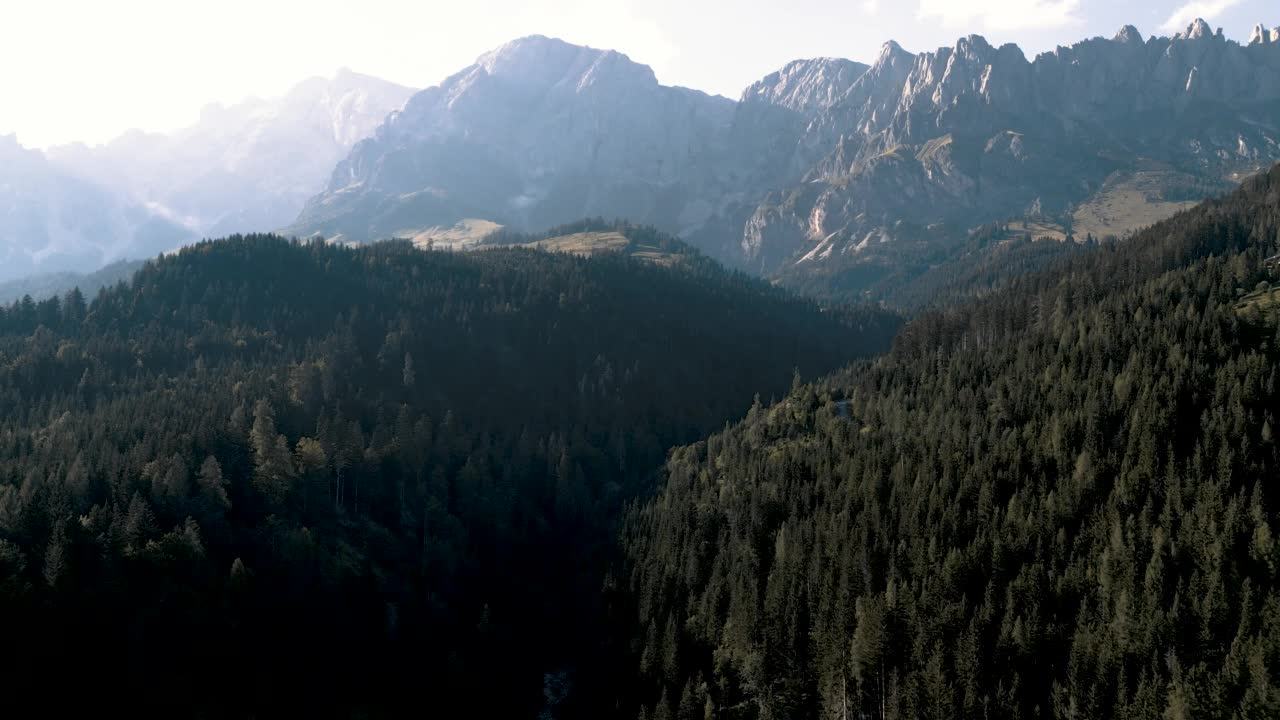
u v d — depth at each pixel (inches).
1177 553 5364.2
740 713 5841.5
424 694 7096.5
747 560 6909.5
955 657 5231.3
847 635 5674.2
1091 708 4702.3
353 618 7426.2
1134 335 7824.8
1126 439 6466.5
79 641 6018.7
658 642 6707.7
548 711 7190.0
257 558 7347.4
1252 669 4510.3
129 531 6663.4
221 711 6151.6
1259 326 7559.1
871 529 6496.1
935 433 7440.9
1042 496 6225.4
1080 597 5408.5
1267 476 5812.0
